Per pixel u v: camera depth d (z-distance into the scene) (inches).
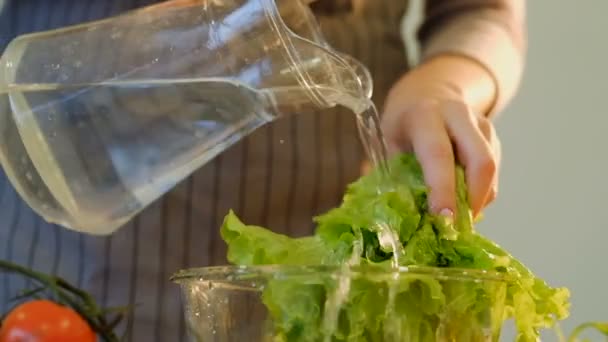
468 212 34.4
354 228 31.8
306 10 36.0
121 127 33.6
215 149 34.9
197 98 33.8
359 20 50.9
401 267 28.4
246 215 47.4
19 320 28.4
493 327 29.9
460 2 50.2
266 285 28.6
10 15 47.6
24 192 34.3
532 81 69.9
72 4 46.3
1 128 33.3
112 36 34.2
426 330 28.8
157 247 45.9
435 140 35.3
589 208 68.6
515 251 69.4
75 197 33.7
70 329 28.4
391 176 34.7
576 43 69.8
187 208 46.4
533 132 69.5
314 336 28.6
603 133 68.7
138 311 45.5
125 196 34.1
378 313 28.4
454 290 28.9
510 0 51.1
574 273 68.5
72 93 33.3
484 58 44.9
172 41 33.9
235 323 29.3
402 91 39.8
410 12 68.7
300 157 48.0
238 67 33.5
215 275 29.1
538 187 69.3
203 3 34.3
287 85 33.6
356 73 34.7
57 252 45.6
